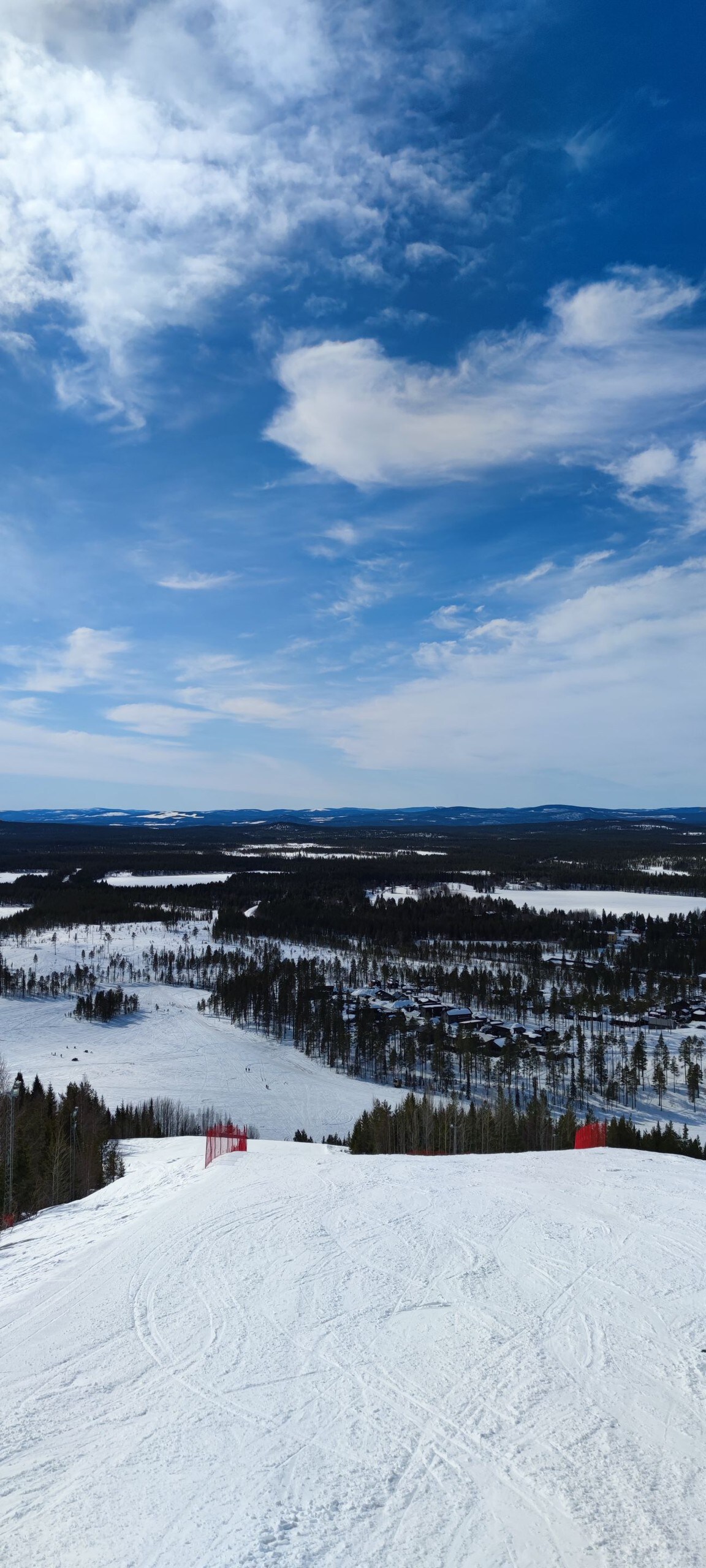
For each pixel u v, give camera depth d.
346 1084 128.00
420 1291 15.96
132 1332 14.82
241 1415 11.62
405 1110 76.06
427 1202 22.86
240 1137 48.66
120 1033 158.25
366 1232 19.94
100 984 197.00
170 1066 137.00
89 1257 20.03
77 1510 9.48
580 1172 27.33
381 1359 13.16
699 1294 15.51
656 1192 23.98
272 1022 165.50
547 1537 8.77
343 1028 146.00
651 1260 17.50
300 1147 45.19
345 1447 10.66
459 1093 120.06
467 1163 29.66
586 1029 148.75
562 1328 14.11
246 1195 24.58
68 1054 143.62
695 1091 114.31
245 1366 13.14
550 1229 19.94
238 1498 9.62
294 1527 9.00
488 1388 12.12
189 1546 8.73
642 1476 9.88
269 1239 19.69
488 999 167.00
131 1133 84.44
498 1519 9.09
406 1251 18.42
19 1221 34.56
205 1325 14.92
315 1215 21.67
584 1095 117.12
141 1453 10.71
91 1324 15.33
